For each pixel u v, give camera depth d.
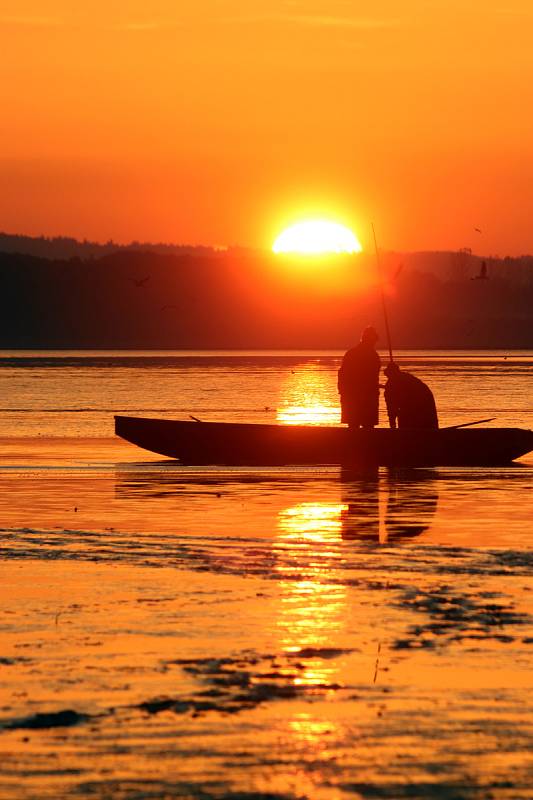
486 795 26.94
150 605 42.84
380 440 94.31
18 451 106.44
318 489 78.94
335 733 30.25
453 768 28.25
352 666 35.44
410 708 32.03
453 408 171.12
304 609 42.19
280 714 31.53
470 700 32.59
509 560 51.22
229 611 41.97
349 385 94.56
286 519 64.12
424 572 48.56
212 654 36.72
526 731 30.41
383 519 64.31
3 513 66.50
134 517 64.81
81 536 57.75
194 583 46.53
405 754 29.03
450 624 40.16
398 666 35.53
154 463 96.00
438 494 76.25
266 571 48.91
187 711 31.75
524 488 79.69
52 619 40.88
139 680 34.28
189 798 26.70
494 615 41.25
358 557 52.03
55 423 143.62
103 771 27.98
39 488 79.12
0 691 33.28
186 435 96.81
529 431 95.00
